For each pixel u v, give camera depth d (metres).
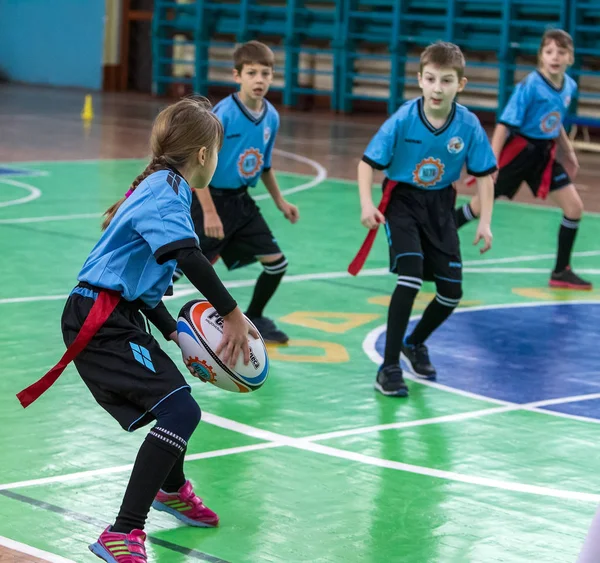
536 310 10.08
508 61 25.59
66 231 12.70
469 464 6.29
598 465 6.36
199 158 4.95
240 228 8.45
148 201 4.73
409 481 5.99
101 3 32.56
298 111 29.30
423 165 7.61
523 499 5.80
